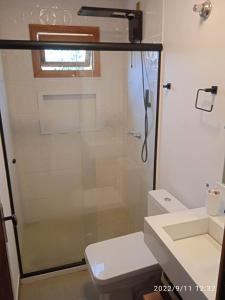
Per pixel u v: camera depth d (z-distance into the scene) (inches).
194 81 61.5
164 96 77.2
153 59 80.5
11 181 83.6
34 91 96.7
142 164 97.0
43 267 85.0
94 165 111.6
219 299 27.2
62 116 102.9
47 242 97.5
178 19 65.5
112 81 104.0
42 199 109.2
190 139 65.7
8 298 41.3
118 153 112.5
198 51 58.9
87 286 79.0
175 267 42.1
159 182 86.9
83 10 81.4
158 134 83.7
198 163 63.4
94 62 99.7
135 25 85.9
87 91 102.7
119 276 58.7
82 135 107.3
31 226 106.7
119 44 73.5
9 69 91.4
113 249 66.4
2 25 88.1
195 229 52.9
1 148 72.1
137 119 97.1
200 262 45.7
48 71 96.1
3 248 40.6
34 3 89.0
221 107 53.2
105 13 84.4
